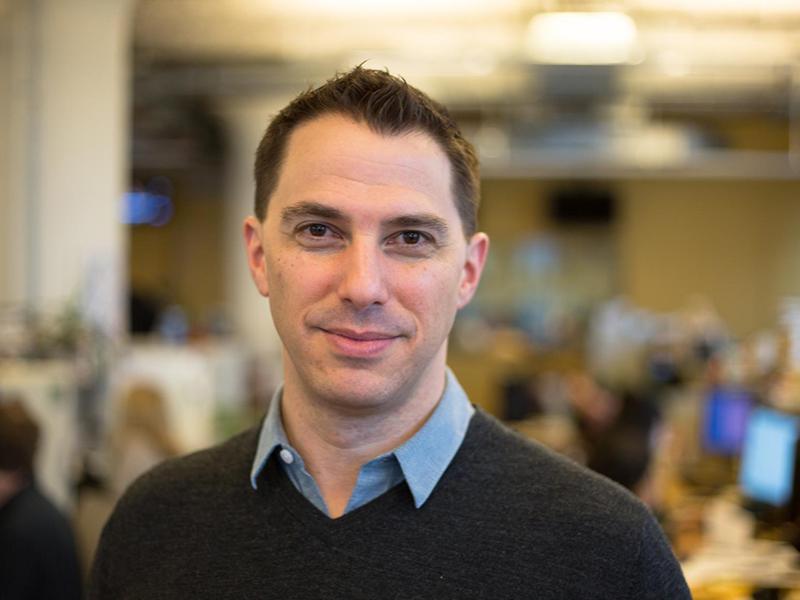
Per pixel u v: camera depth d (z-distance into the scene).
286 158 1.05
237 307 9.84
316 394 1.03
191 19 6.62
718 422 4.39
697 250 12.86
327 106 1.03
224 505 1.11
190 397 4.58
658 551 1.01
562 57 7.14
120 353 4.52
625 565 0.99
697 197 12.86
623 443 3.30
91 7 4.74
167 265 12.99
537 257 13.01
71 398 3.43
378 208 0.99
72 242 4.72
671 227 12.89
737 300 12.80
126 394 3.86
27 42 4.68
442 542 1.01
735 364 4.83
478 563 1.00
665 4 6.40
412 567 1.00
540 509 1.02
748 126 11.35
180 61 7.73
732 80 8.35
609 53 6.38
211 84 7.96
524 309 12.93
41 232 4.71
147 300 7.52
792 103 9.39
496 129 9.92
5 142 4.67
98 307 4.64
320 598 1.01
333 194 0.99
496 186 13.07
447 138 1.04
